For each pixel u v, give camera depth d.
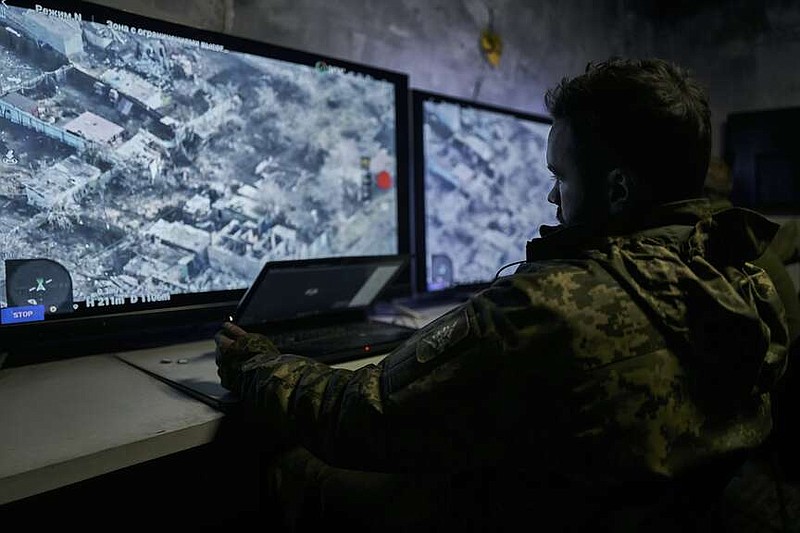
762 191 3.02
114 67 1.19
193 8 1.49
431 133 1.89
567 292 0.63
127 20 1.20
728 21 3.15
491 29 2.39
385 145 1.74
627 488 0.64
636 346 0.62
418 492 0.86
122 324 1.21
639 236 0.68
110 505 1.28
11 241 1.07
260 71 1.43
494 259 2.12
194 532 1.40
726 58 3.17
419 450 0.65
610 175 0.73
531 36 2.59
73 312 1.14
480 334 0.63
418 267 1.87
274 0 1.66
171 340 1.41
